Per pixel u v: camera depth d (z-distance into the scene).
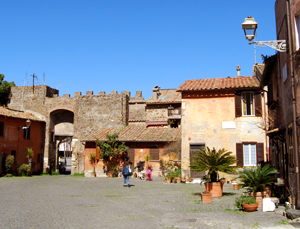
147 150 31.69
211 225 9.25
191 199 14.63
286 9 11.22
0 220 10.06
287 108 12.20
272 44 11.05
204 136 23.58
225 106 23.55
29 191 18.95
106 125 38.66
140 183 24.09
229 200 13.93
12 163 34.91
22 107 43.66
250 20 10.70
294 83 10.71
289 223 9.08
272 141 17.50
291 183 11.52
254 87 22.73
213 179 15.58
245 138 22.94
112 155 31.92
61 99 42.03
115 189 19.84
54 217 10.63
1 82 49.78
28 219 10.28
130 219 10.30
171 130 33.34
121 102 38.53
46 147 42.06
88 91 40.91
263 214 10.52
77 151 39.41
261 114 22.81
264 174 12.31
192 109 24.02
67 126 43.44
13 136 36.94
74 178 31.28
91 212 11.62
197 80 26.41
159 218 10.44
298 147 10.38
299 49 10.10
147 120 38.22
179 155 30.08
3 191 18.95
